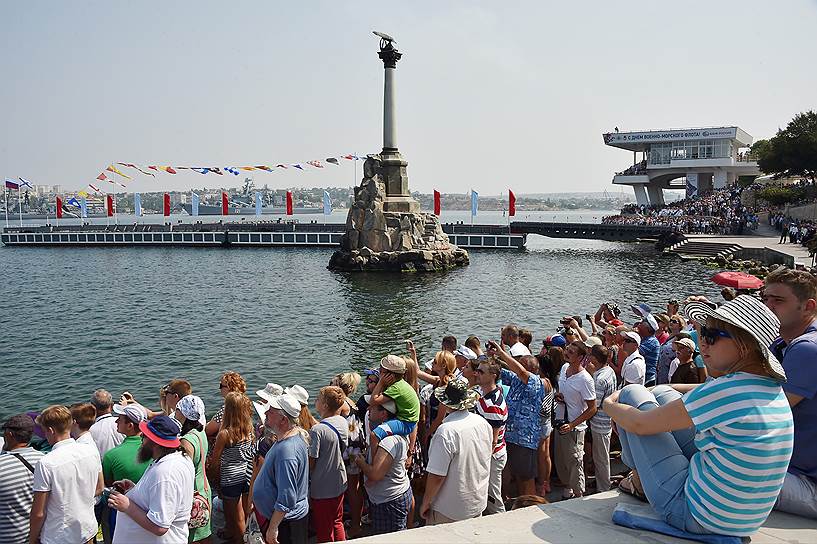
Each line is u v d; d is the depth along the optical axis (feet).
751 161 379.96
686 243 229.66
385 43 241.96
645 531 14.89
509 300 146.51
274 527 21.72
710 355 14.38
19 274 211.00
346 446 25.04
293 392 25.89
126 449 24.41
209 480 27.55
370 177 240.73
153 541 19.60
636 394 15.94
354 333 113.19
